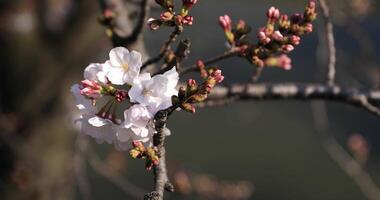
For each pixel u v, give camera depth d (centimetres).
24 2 818
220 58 342
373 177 1988
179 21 296
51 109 827
